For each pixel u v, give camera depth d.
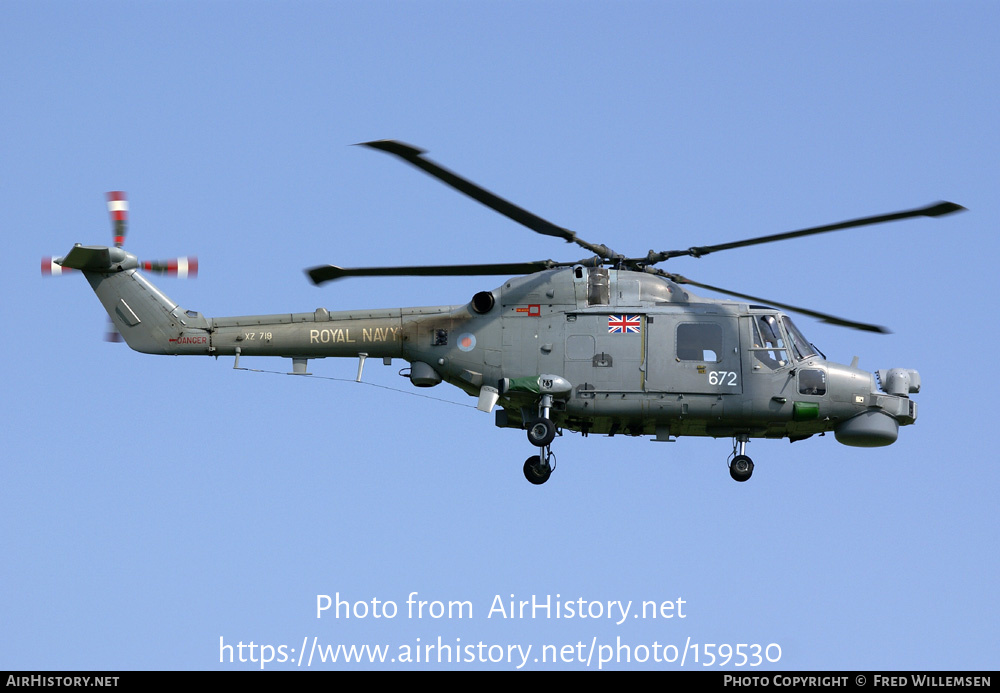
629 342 77.56
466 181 65.38
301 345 80.19
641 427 79.50
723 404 77.31
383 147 60.28
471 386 79.50
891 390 79.94
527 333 78.25
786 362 77.94
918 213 66.81
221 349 80.69
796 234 72.25
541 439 76.50
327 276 76.56
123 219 83.06
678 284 80.88
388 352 79.88
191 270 82.62
